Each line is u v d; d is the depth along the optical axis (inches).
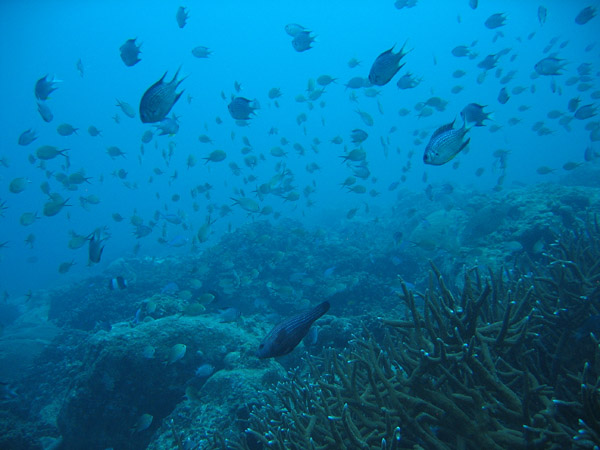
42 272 1651.1
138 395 230.7
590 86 574.6
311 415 135.7
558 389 116.1
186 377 243.8
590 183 786.2
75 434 229.0
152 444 199.6
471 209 448.1
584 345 128.2
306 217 1439.5
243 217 1686.8
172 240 444.1
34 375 374.3
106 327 372.2
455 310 121.1
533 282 169.9
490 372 105.0
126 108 469.1
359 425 117.6
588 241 251.4
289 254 449.7
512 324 122.6
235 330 285.6
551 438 87.0
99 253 238.2
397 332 164.7
